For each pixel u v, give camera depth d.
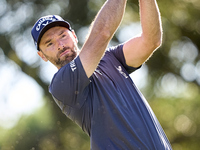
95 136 9.10
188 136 31.58
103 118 9.07
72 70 8.91
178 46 32.47
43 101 33.91
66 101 9.23
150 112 9.41
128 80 9.61
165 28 31.58
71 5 32.91
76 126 32.75
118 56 10.02
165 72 32.56
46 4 33.47
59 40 10.02
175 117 31.12
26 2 33.66
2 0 33.84
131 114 9.08
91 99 9.23
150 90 32.09
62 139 33.06
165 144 9.34
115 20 8.71
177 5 31.55
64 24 10.16
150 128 9.14
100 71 9.49
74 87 8.98
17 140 33.06
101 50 8.80
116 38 31.25
